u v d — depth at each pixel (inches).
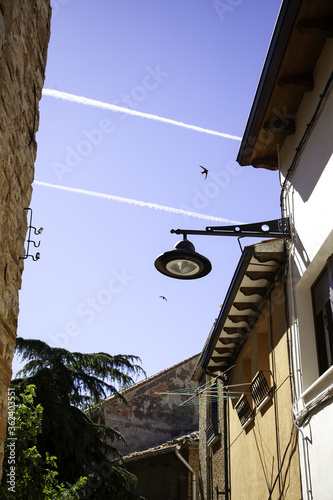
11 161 178.7
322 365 327.9
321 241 300.5
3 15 165.9
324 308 328.8
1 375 168.7
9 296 179.2
